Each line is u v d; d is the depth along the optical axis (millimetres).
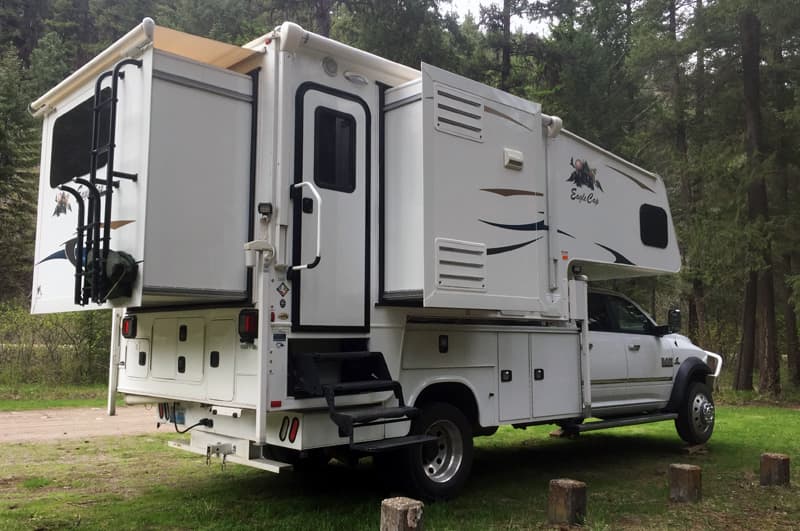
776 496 5707
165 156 4227
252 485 5914
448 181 5062
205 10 21406
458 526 4688
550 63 19750
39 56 31516
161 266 4152
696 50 16062
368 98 5156
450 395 5707
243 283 4547
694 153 16000
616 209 7234
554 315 6176
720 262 14805
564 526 4742
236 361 4660
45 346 14141
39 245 5523
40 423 9539
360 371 5035
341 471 6488
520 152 5746
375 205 5109
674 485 5566
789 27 13352
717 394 15109
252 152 4676
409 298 4910
